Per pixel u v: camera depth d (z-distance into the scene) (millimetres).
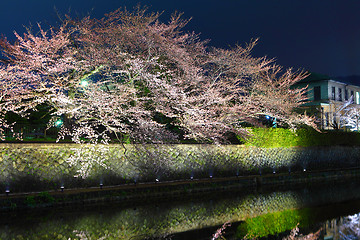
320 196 17422
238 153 21406
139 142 16016
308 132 25500
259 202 15461
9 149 12703
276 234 10055
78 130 14539
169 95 15273
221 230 10477
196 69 18125
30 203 11734
